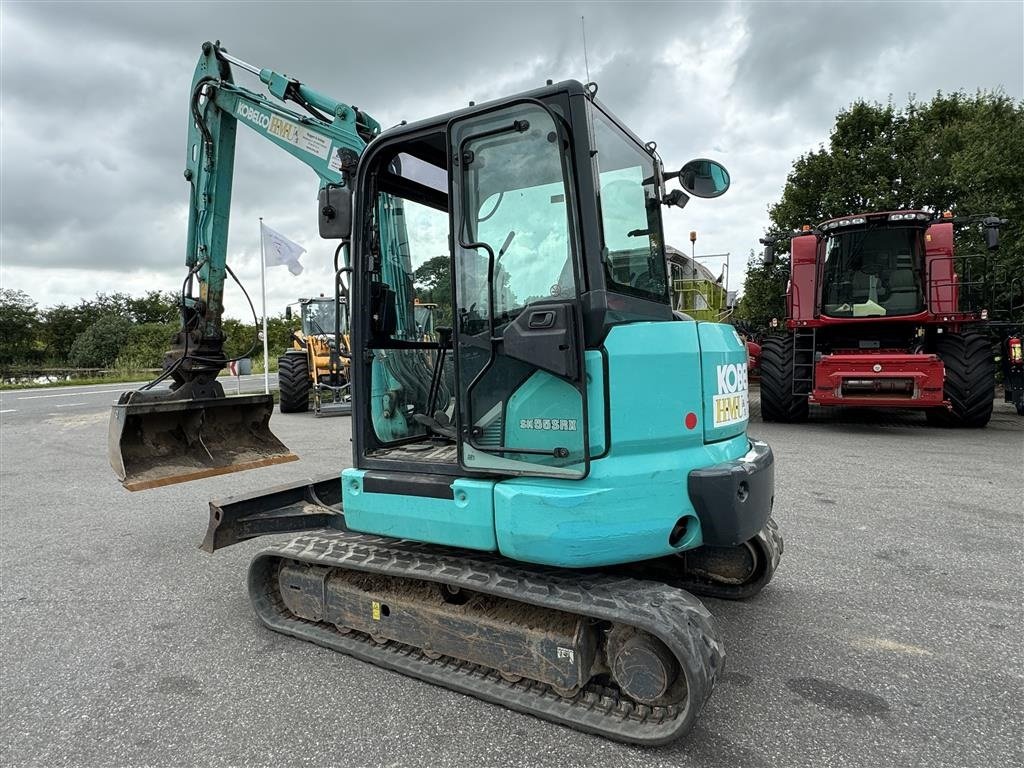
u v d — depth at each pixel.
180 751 2.29
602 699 2.43
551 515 2.34
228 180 4.97
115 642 3.15
